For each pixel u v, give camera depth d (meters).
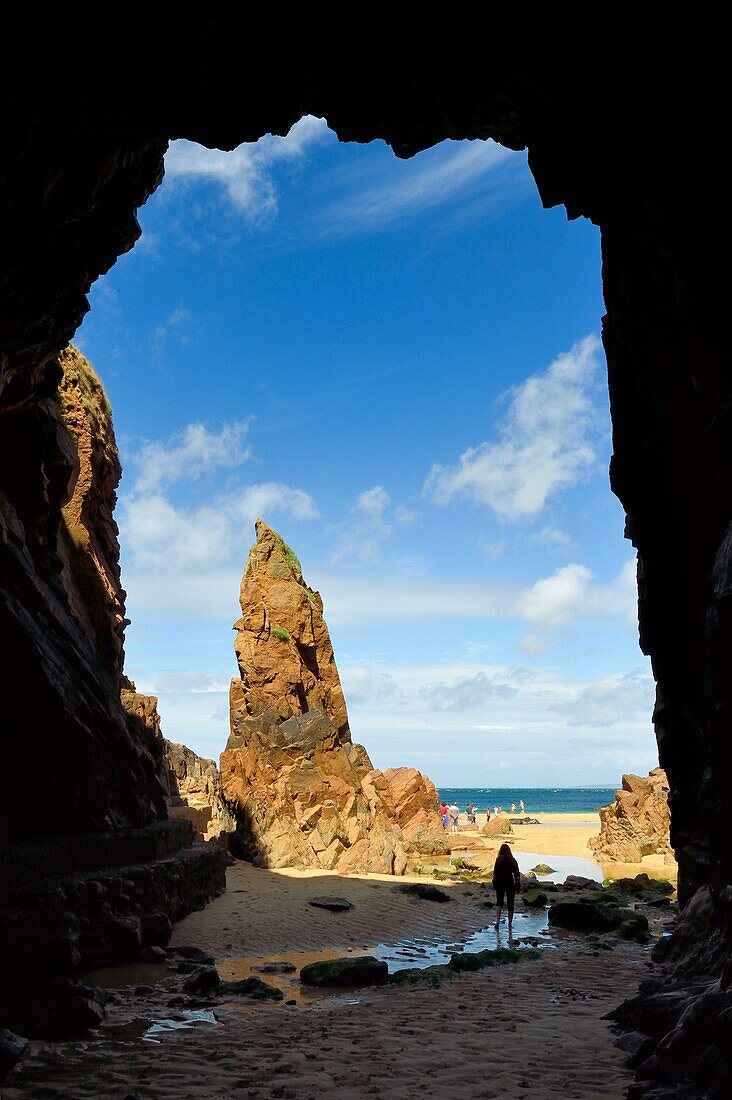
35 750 16.48
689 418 12.20
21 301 14.56
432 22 11.44
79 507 24.78
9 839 15.43
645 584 14.69
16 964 12.30
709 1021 7.03
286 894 23.91
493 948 17.03
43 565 20.38
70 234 14.40
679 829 13.94
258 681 38.19
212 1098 7.70
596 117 11.16
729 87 8.82
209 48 11.35
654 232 10.83
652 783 38.53
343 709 41.94
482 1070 8.28
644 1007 9.28
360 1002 12.18
